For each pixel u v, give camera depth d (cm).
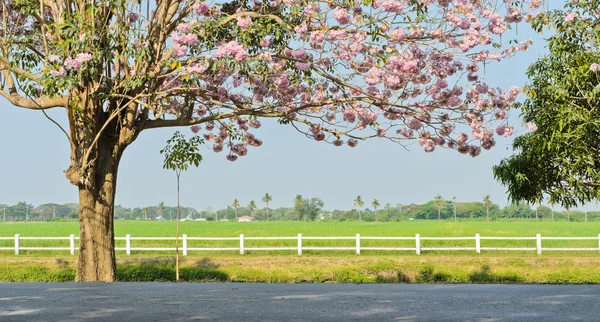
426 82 1291
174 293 987
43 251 2786
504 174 1841
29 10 1341
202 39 1268
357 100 1373
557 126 1666
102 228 1491
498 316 725
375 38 1186
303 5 1232
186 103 1432
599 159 1702
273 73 1321
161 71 1398
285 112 1398
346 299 895
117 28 1236
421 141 1389
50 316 729
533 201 1848
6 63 1391
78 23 1280
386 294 966
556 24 1628
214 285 1142
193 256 2486
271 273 2162
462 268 2183
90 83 1366
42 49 1523
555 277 2098
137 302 861
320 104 1361
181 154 1680
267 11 1373
